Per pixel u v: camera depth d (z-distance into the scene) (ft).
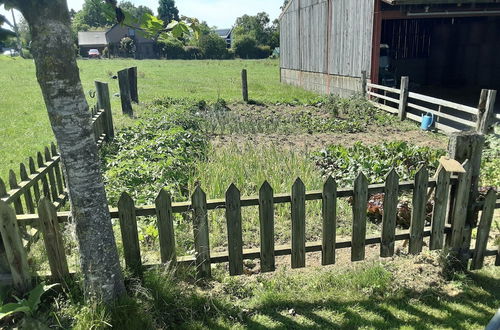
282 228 17.71
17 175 24.91
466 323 11.81
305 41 71.36
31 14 8.92
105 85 31.42
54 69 9.31
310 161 26.13
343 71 56.24
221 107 51.49
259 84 83.92
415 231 13.71
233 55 228.02
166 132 30.09
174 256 12.75
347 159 25.17
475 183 13.38
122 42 223.10
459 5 43.98
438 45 75.15
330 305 12.50
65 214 11.68
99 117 28.84
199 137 32.89
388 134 37.09
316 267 14.52
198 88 75.66
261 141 34.50
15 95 59.52
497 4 44.55
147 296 11.53
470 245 15.40
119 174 21.70
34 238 14.39
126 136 31.94
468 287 13.38
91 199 10.39
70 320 11.03
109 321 10.74
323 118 44.29
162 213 12.23
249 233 17.13
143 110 48.44
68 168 10.12
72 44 9.59
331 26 59.00
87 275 10.95
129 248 12.28
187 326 11.43
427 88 71.97
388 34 74.13
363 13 48.83
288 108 52.60
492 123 34.19
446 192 13.39
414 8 44.52
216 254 13.15
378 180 21.27
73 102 9.72
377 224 18.17
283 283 13.39
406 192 21.43
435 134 36.81
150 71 117.29
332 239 13.30
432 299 12.83
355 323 11.80
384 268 14.16
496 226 17.48
